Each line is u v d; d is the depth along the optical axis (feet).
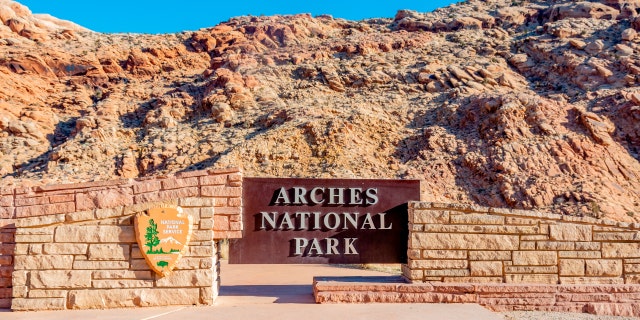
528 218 43.04
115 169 144.87
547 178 119.65
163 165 143.13
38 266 38.88
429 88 173.58
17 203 42.32
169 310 38.24
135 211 39.96
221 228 41.57
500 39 215.92
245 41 237.25
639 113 132.67
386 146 140.77
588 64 163.12
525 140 130.82
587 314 40.65
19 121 175.42
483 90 164.96
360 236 45.37
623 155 126.52
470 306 39.91
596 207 106.63
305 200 45.29
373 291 41.63
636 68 153.17
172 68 232.73
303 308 39.29
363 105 162.40
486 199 118.62
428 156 133.90
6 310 38.68
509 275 42.45
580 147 126.82
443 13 261.65
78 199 41.73
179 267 39.93
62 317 35.96
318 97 175.42
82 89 210.59
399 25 246.88
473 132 139.85
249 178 45.01
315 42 238.89
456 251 42.63
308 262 44.60
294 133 140.97
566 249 42.86
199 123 164.45
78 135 164.66
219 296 44.57
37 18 264.72
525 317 39.01
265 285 52.80
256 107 168.25
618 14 209.87
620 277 42.88
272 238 44.62
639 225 43.27
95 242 39.47
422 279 42.39
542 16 229.04
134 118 178.50
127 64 229.45
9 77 198.90
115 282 39.24
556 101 142.61
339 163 130.00
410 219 43.42
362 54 206.69
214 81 182.50
